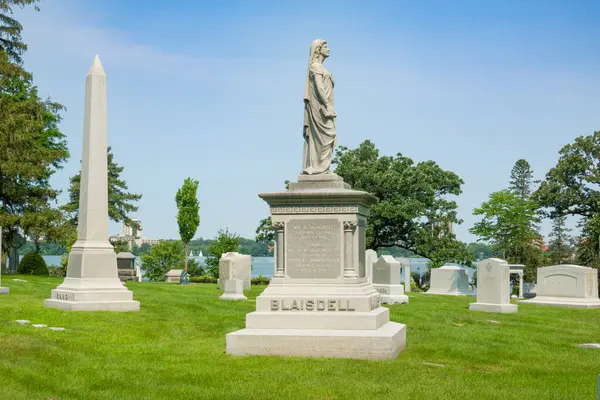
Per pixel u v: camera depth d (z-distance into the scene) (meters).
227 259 34.09
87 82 23.86
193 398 9.55
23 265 43.38
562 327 21.52
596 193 60.38
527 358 13.85
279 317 13.76
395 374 11.27
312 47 15.67
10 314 18.75
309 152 15.23
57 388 10.02
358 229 14.45
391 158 62.97
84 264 22.06
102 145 23.61
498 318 23.33
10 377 10.48
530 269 61.41
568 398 9.84
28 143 44.62
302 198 14.25
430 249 59.34
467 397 9.72
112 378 10.75
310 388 10.16
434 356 13.62
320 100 15.21
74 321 18.12
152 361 12.38
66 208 63.59
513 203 60.53
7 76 45.25
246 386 10.27
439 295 37.28
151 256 77.56
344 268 14.14
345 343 12.90
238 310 22.14
